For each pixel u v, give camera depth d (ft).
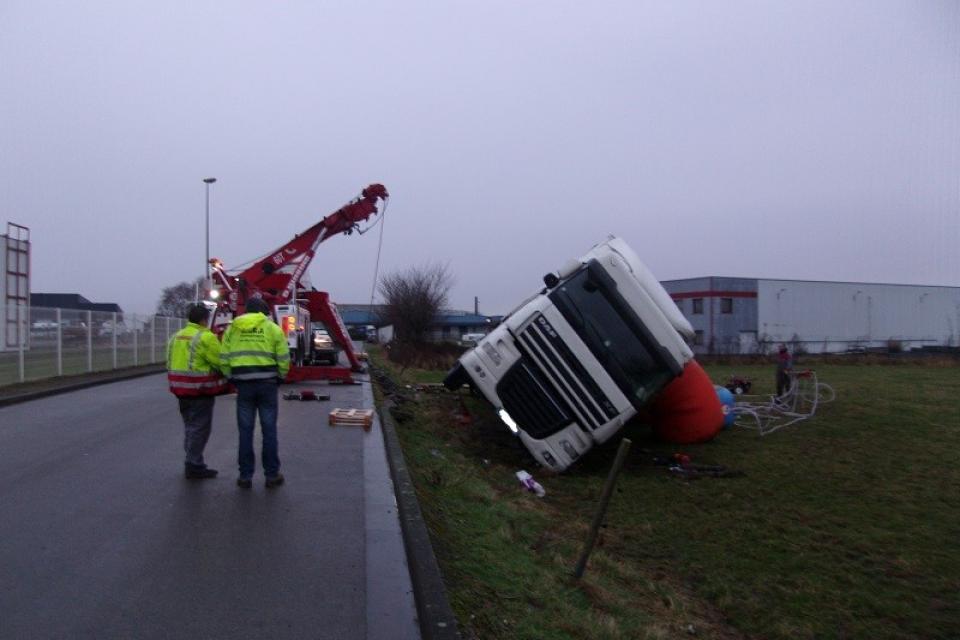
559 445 41.24
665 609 24.06
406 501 24.21
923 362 148.36
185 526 22.82
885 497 39.93
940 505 38.60
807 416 66.13
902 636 23.66
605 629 19.53
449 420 54.75
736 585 27.20
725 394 59.88
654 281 49.73
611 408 40.47
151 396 58.65
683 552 30.60
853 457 50.37
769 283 168.14
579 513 35.22
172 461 31.89
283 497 26.25
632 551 30.35
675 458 46.68
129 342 91.45
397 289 169.58
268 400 27.43
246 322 27.40
